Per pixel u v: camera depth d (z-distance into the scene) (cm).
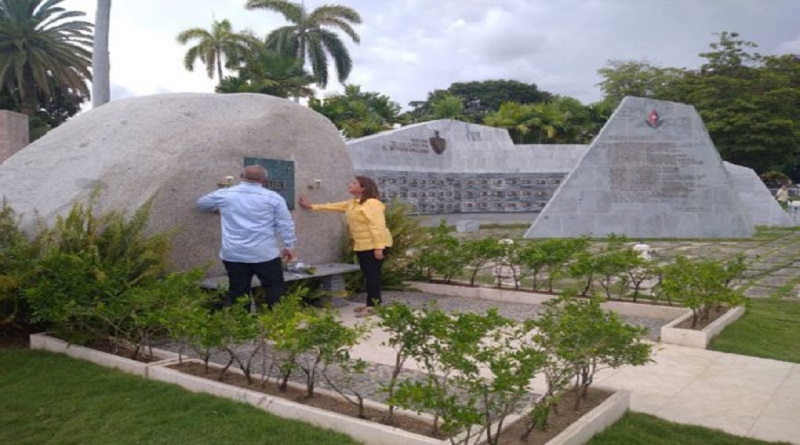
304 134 823
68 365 505
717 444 395
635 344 446
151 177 655
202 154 692
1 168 751
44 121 3716
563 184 1805
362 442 368
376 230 738
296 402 417
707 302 670
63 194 657
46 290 519
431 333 410
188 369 489
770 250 1529
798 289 1022
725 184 1820
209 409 411
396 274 941
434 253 955
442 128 2366
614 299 826
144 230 636
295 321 419
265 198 606
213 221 697
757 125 3241
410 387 340
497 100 5756
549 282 881
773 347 631
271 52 3756
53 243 583
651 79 4688
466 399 448
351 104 3475
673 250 1537
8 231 605
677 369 552
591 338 417
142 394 441
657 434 407
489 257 906
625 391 452
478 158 2441
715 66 3606
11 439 375
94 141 709
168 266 649
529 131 3944
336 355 414
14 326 605
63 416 407
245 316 448
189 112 723
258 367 518
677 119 1814
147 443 367
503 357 368
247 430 380
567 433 372
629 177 1802
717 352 605
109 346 550
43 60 3008
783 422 433
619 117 1805
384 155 2148
